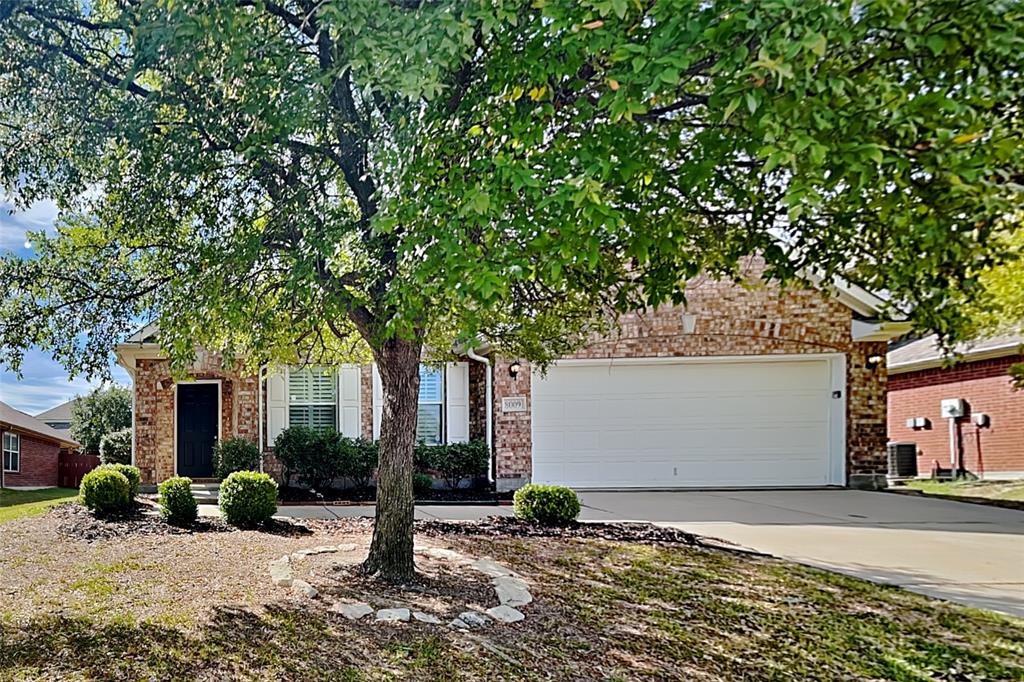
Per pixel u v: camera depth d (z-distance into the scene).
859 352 13.75
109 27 4.36
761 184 4.11
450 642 4.48
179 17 3.52
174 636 4.52
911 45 2.67
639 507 10.99
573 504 8.99
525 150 3.26
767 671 4.23
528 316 6.87
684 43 2.63
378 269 4.27
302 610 5.04
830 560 7.09
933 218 3.28
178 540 7.65
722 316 13.88
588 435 13.74
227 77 3.98
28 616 4.91
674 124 3.84
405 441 6.00
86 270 5.66
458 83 3.63
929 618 5.25
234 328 4.88
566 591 5.72
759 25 2.50
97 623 4.77
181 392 13.94
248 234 4.45
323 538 7.86
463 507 11.01
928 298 4.08
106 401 27.45
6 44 4.35
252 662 4.11
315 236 4.23
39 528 8.43
